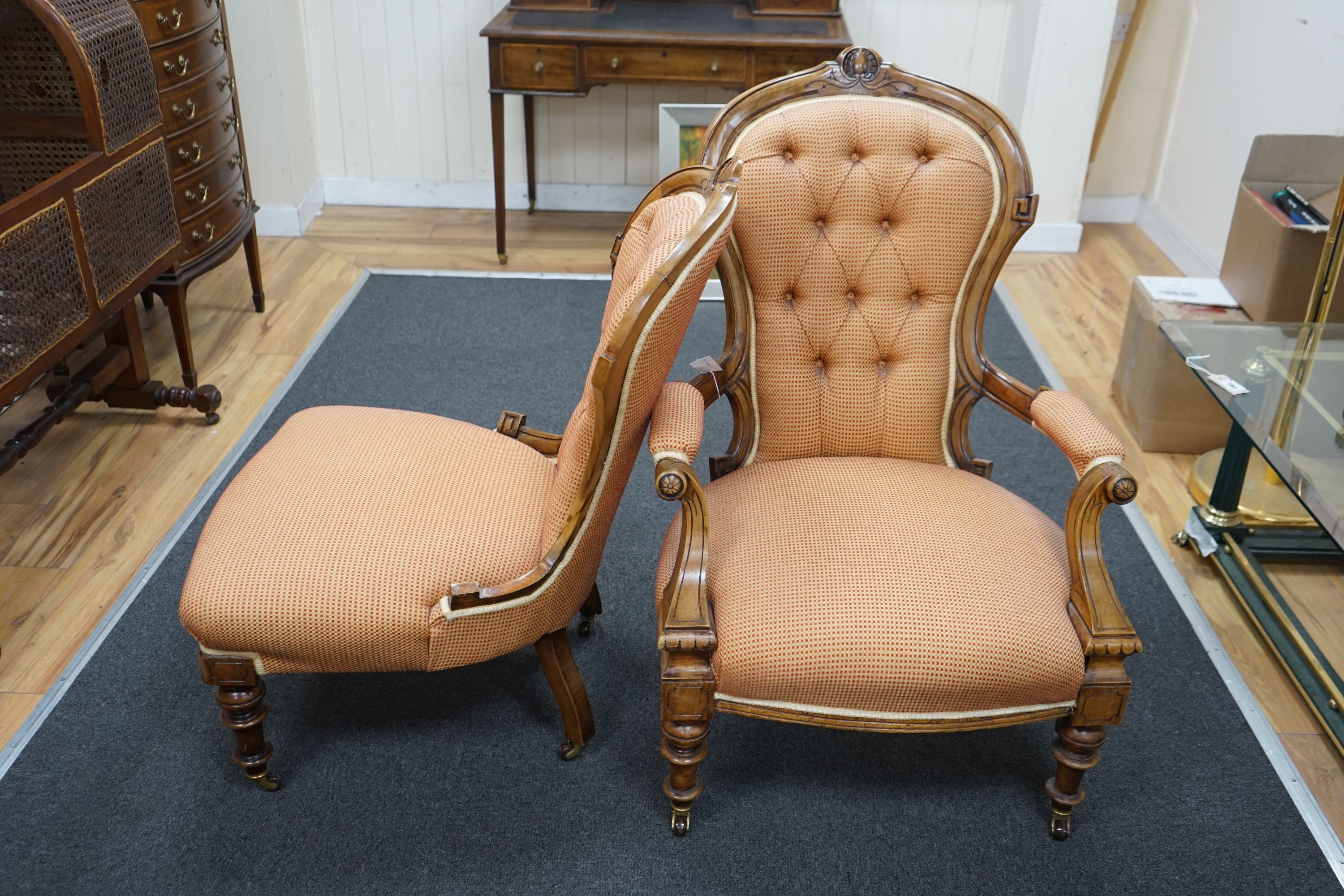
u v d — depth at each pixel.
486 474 1.76
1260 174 2.66
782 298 1.81
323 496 1.66
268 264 3.62
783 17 3.49
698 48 3.30
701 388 1.77
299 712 1.90
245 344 3.11
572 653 1.89
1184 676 2.02
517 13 3.45
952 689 1.47
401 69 3.92
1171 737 1.88
